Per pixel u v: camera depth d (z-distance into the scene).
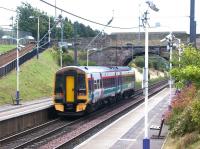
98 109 46.78
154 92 68.19
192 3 37.66
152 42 83.12
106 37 87.50
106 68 48.75
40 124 36.38
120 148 23.56
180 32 72.50
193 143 21.36
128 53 87.44
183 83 17.83
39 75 71.19
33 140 27.14
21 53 77.94
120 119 35.16
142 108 44.31
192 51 18.59
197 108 20.69
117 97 53.84
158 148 23.44
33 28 111.50
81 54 86.75
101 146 24.11
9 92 57.16
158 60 126.38
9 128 31.12
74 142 27.53
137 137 26.92
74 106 39.78
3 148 25.56
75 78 39.75
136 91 73.56
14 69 67.06
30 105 49.81
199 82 17.16
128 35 87.31
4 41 98.38
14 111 42.50
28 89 62.09
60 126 34.84
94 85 42.03
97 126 34.03
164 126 30.88
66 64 88.69
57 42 94.38
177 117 26.36
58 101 40.03
